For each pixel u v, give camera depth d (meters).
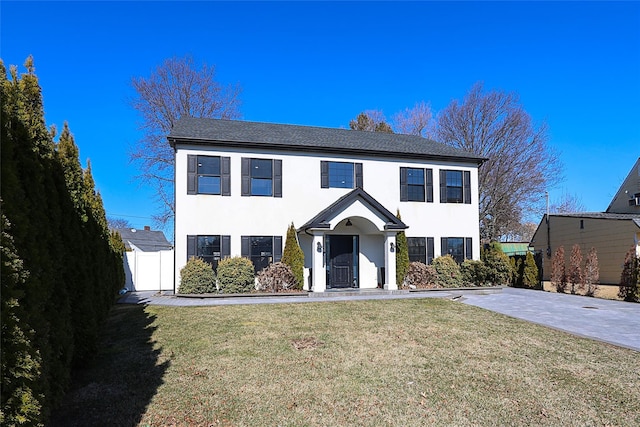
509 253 28.41
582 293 16.31
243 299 12.82
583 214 24.73
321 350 6.79
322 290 14.19
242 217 15.13
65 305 4.73
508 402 4.75
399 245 15.90
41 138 5.49
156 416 4.26
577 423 4.24
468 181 18.06
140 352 6.70
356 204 14.77
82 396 4.81
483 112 31.72
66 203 5.77
